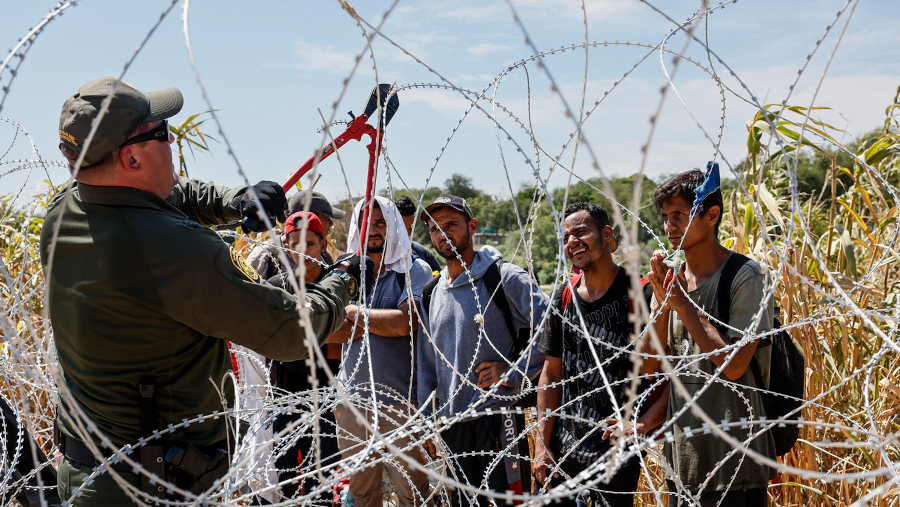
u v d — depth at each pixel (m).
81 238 1.58
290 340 1.64
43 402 2.61
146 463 1.61
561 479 2.75
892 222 3.25
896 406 2.61
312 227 3.13
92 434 1.62
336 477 1.34
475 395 2.90
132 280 1.54
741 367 2.10
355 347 3.22
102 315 1.56
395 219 3.32
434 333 3.10
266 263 3.45
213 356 1.76
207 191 2.36
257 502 1.79
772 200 2.92
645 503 2.86
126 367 1.60
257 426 1.80
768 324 2.13
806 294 2.82
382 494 3.21
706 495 2.25
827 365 3.06
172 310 1.56
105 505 1.60
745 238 3.10
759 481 2.20
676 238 2.37
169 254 1.54
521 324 2.96
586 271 2.71
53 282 1.62
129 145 1.58
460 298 3.02
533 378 2.94
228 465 1.75
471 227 3.12
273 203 2.17
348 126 2.43
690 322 2.18
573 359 2.73
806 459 2.62
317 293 1.80
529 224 1.77
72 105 1.55
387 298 3.25
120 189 1.59
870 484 2.41
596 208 2.72
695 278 2.37
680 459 2.29
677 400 2.33
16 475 1.83
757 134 3.06
